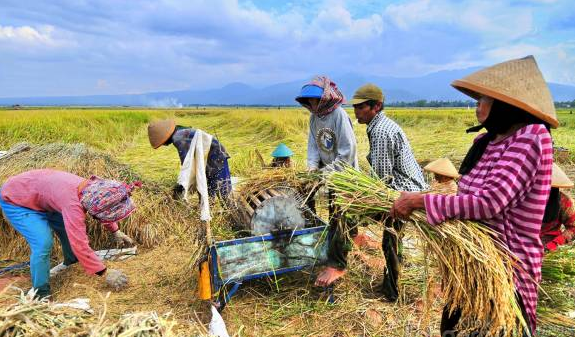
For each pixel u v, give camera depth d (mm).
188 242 4656
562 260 2658
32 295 2182
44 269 3496
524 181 1603
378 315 3238
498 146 1721
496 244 1804
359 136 12008
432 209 1844
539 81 1630
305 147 13469
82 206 3299
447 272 2029
